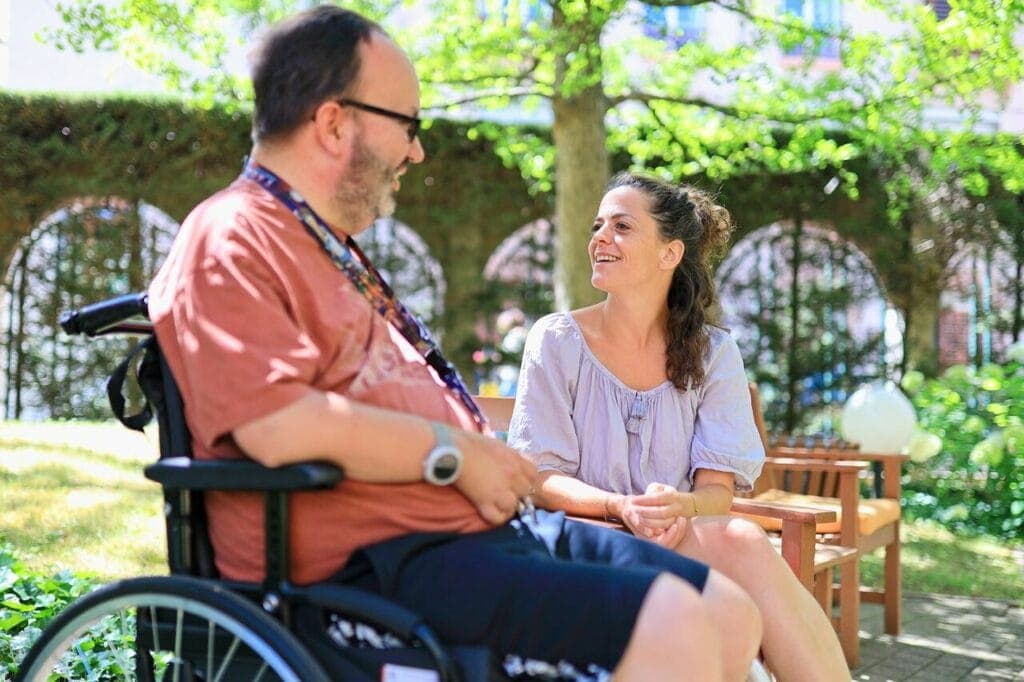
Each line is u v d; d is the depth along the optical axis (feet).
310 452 5.60
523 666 5.80
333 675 5.84
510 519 6.70
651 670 5.57
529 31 22.00
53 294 31.68
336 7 6.48
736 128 24.68
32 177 31.53
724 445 9.08
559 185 22.49
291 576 5.92
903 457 15.42
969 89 22.08
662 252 9.07
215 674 5.99
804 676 7.70
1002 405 25.77
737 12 22.53
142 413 6.53
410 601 5.86
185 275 5.91
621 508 8.30
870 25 34.42
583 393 9.16
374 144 6.37
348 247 6.73
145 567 15.30
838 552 12.69
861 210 30.68
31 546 15.94
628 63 27.20
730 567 7.95
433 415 6.44
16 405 31.42
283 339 5.74
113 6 21.06
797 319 31.04
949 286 30.37
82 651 9.68
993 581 19.57
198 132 31.42
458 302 31.94
